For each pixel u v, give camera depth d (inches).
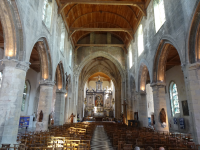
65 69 820.0
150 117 1095.6
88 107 1942.7
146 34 676.7
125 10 864.3
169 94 904.9
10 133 323.3
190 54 368.8
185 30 375.9
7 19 335.6
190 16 352.2
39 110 555.5
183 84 765.3
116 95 1537.9
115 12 925.8
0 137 312.2
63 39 784.9
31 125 844.0
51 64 570.3
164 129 537.0
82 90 1605.6
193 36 360.2
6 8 321.4
